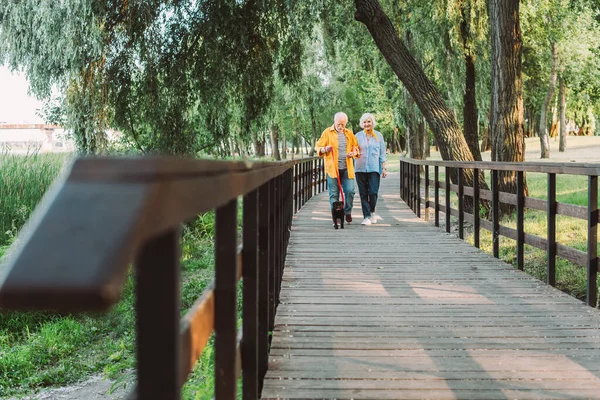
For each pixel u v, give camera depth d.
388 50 13.34
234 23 13.47
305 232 10.80
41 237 0.61
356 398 3.43
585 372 3.83
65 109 13.48
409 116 27.09
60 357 7.77
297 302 5.74
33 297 0.53
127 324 8.62
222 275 2.07
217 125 14.61
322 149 11.29
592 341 4.49
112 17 12.80
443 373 3.83
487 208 12.52
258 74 14.31
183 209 0.92
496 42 12.14
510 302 5.72
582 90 40.12
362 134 11.80
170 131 13.77
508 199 7.78
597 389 3.54
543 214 11.69
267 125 16.20
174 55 13.46
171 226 0.83
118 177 0.73
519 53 12.14
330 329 4.84
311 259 8.10
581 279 7.34
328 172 11.26
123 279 0.59
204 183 1.14
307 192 17.95
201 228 14.84
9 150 14.15
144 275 0.93
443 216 13.73
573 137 55.38
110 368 6.44
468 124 19.27
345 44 20.02
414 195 14.41
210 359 4.32
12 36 12.85
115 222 0.64
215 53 13.62
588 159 32.28
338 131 11.38
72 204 0.67
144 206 0.68
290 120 42.78
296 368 3.93
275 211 4.81
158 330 0.93
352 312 5.38
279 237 5.86
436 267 7.51
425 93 13.29
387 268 7.46
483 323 5.00
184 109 13.87
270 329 4.60
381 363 4.03
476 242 9.12
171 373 0.94
